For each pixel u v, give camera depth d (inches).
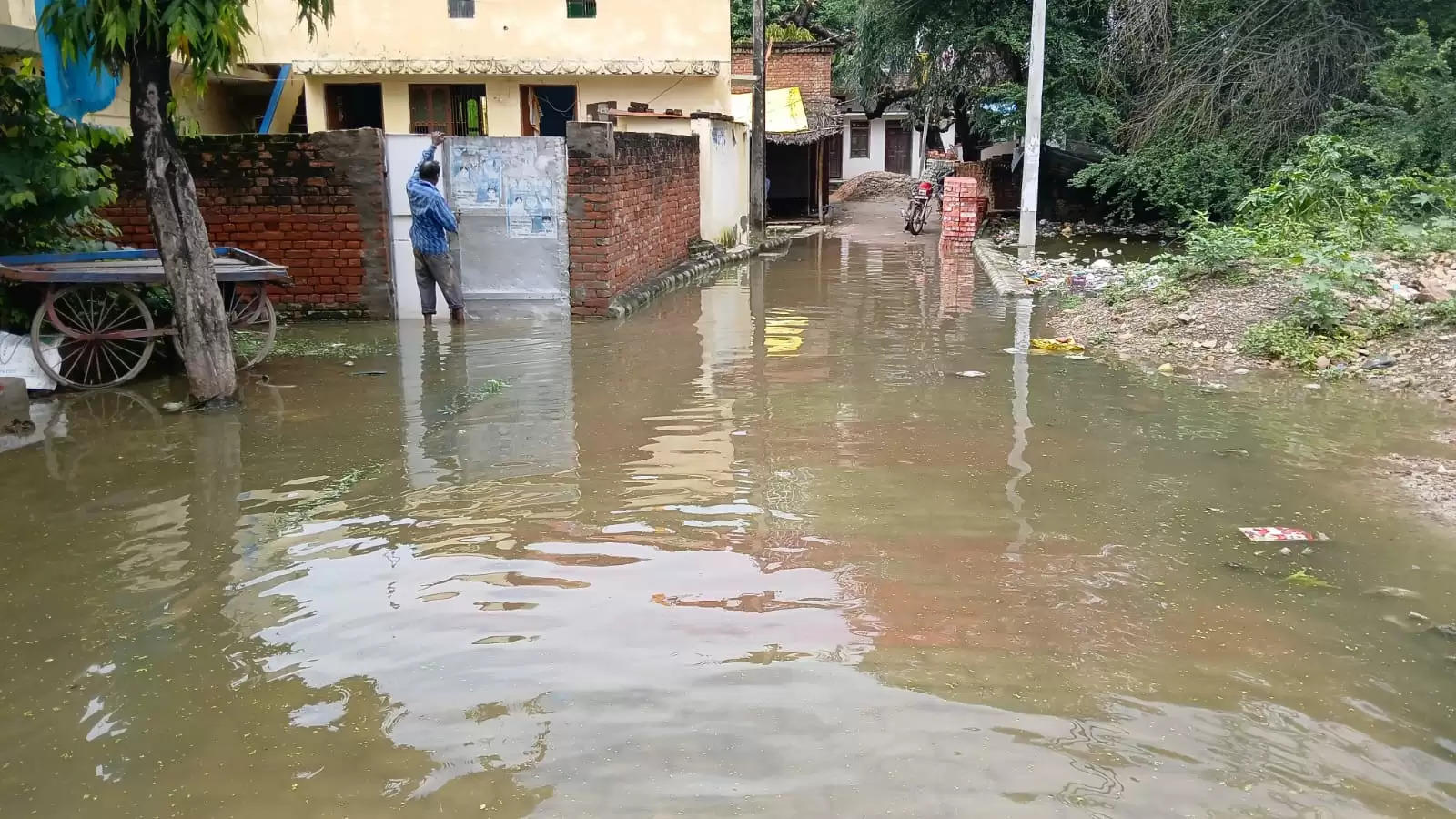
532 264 419.8
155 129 257.9
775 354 345.4
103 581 165.6
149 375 314.2
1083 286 502.0
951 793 111.7
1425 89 590.6
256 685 134.1
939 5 916.6
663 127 683.4
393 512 195.6
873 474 217.6
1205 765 117.3
